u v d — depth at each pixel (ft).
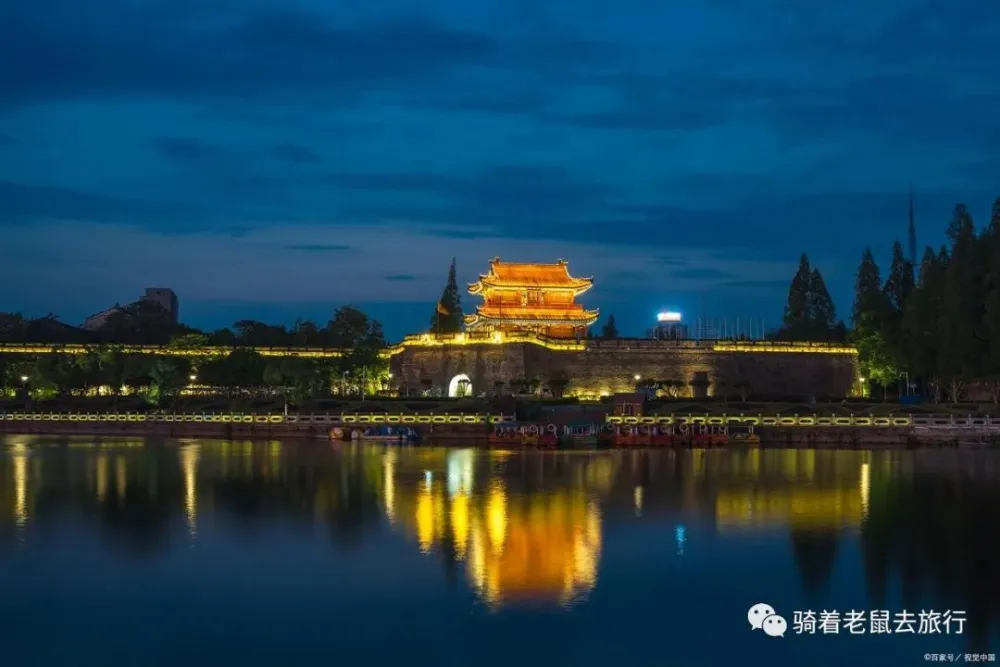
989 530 233.96
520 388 620.08
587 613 169.37
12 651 152.05
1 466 366.02
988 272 525.75
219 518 249.55
